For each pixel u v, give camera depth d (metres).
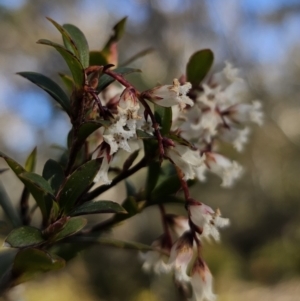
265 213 1.94
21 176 0.18
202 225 0.20
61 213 0.18
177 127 0.22
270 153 1.97
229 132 0.24
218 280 1.49
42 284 1.29
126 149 0.17
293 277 1.67
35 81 0.19
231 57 1.87
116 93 0.23
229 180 0.23
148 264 0.23
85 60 0.19
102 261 1.44
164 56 1.68
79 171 0.18
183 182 0.20
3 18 1.37
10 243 0.17
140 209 0.22
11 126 1.55
